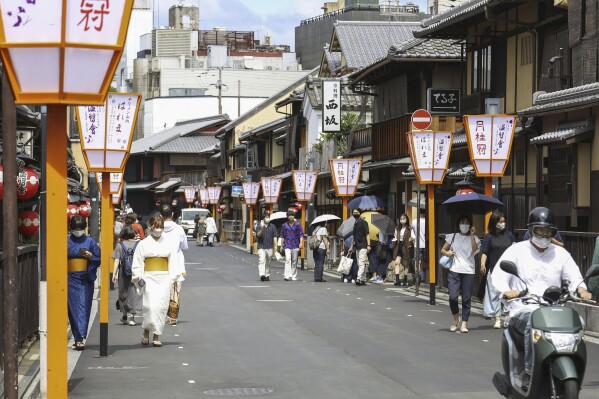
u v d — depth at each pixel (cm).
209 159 11438
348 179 4338
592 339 1936
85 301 1831
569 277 1138
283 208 7975
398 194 4544
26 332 1830
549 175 2733
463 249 2086
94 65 901
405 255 3528
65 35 888
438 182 2806
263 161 8894
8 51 888
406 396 1342
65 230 938
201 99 12988
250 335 2047
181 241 2139
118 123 1855
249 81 13012
